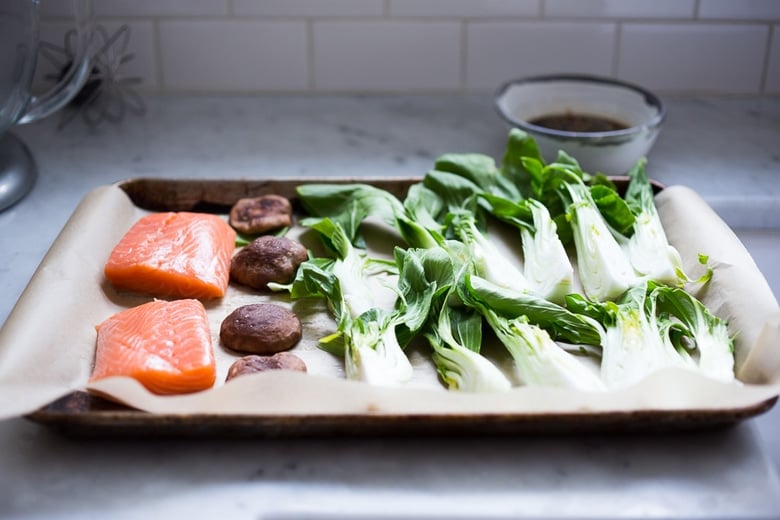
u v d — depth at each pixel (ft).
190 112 3.79
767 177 3.39
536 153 3.17
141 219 3.02
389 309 2.78
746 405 2.34
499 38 3.80
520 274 2.81
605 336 2.60
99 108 3.79
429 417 2.32
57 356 2.56
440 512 2.23
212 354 2.56
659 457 2.36
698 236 2.90
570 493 2.28
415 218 3.01
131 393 2.35
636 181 3.12
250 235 3.08
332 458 2.36
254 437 2.40
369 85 3.88
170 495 2.28
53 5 3.70
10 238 3.11
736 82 3.87
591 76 3.57
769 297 2.64
